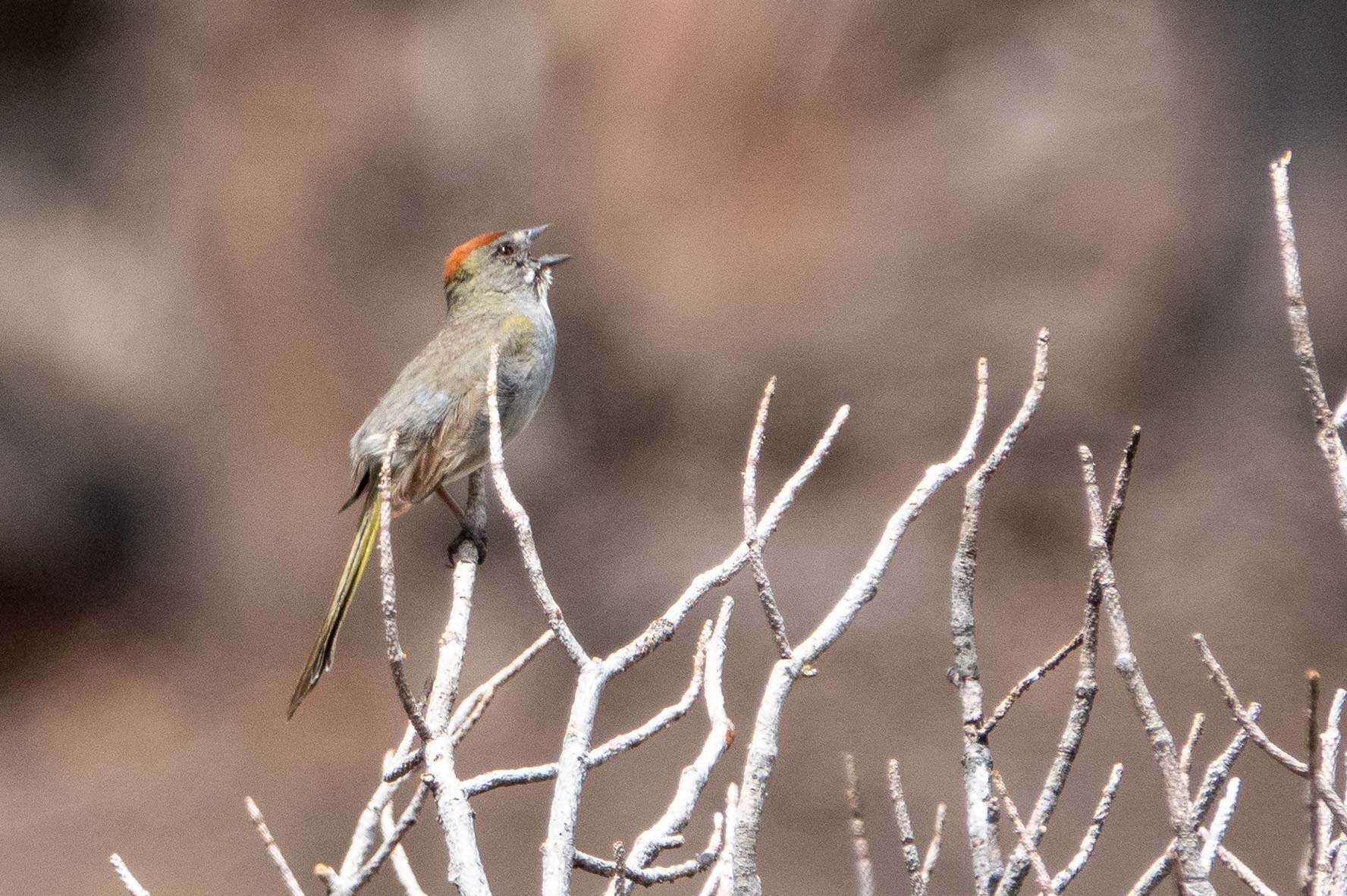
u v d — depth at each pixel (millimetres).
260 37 18656
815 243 17516
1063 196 17031
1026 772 11555
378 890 10938
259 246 18531
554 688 15539
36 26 18531
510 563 17062
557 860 2963
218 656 17688
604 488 17297
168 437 18359
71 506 18062
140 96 18953
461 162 18562
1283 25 16969
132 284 18594
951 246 17188
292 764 15516
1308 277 16531
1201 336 16547
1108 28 17219
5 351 17969
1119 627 2945
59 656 17531
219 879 13531
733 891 3055
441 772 3066
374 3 18812
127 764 15828
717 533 16656
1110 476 15781
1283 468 15148
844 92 17766
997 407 16641
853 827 3500
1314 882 3020
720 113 17938
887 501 16359
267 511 18266
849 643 14352
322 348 18500
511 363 6422
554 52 18547
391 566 3041
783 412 17188
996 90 17484
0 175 18703
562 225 18344
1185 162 16938
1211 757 11570
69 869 13945
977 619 14734
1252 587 13891
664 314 17781
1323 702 12312
